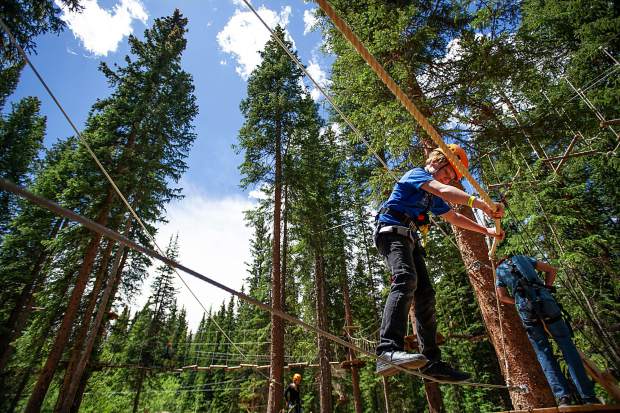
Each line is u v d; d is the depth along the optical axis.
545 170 6.82
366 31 6.16
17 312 20.62
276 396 13.46
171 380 40.06
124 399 24.22
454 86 6.41
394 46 6.06
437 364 2.35
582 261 5.63
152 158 17.58
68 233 15.16
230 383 39.22
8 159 23.38
